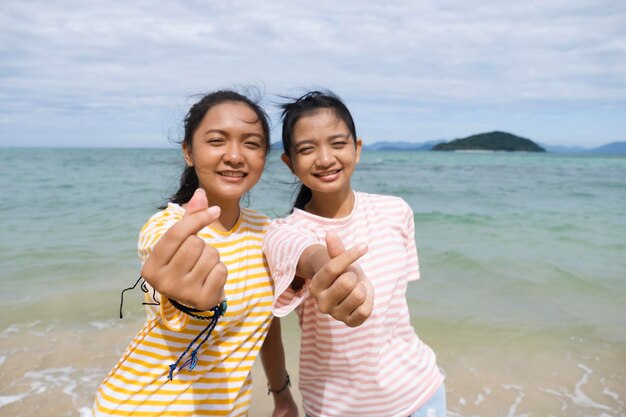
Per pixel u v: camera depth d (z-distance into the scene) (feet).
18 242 27.32
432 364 8.13
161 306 5.47
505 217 37.73
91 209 40.52
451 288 19.62
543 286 19.85
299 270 6.26
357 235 7.94
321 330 7.68
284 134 7.95
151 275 4.62
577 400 11.86
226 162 6.89
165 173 83.56
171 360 6.72
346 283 4.50
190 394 6.75
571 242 28.25
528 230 32.32
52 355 13.69
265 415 11.30
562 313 16.97
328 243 4.66
